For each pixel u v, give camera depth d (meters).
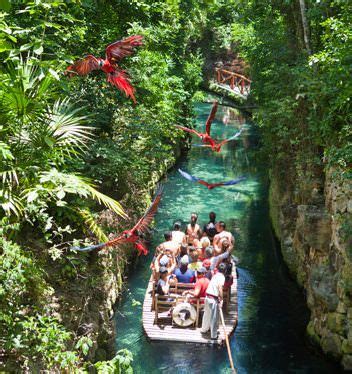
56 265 7.77
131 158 10.66
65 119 6.79
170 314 9.36
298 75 11.25
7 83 5.85
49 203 7.86
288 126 12.30
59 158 6.97
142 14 12.05
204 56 33.69
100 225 8.99
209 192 17.38
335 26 8.64
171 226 14.34
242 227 14.62
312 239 9.20
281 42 13.85
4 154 5.41
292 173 12.48
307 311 10.27
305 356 8.79
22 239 7.54
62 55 5.93
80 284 7.88
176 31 16.12
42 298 6.71
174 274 9.78
